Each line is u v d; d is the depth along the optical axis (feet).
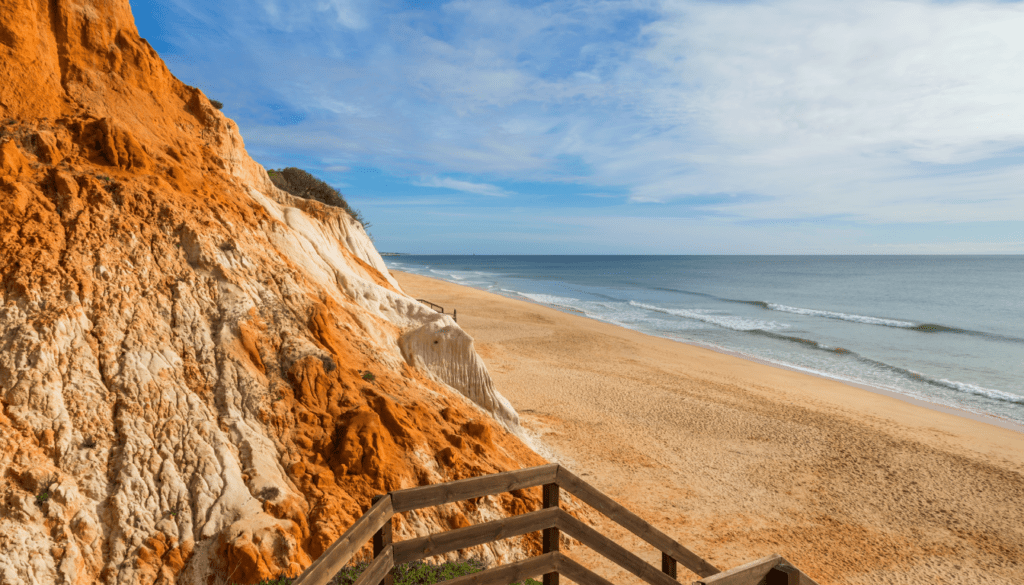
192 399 26.25
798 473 47.73
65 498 20.42
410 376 38.32
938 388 81.71
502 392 66.69
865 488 45.34
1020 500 44.14
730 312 175.22
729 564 33.24
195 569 21.06
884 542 37.17
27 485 20.24
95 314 26.55
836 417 64.18
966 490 45.62
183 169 37.27
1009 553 36.45
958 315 165.27
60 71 35.35
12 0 32.32
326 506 24.40
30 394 22.41
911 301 206.39
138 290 28.81
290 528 22.89
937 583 32.94
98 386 24.38
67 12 35.65
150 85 40.06
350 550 10.16
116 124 34.06
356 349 36.37
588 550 33.37
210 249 32.99
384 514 11.69
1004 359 102.73
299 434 27.45
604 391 69.82
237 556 21.12
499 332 110.63
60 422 22.41
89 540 20.21
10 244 26.61
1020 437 59.21
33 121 32.40
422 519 27.81
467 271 454.40
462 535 13.03
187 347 28.32
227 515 22.71
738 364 93.35
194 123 43.04
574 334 112.88
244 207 39.40
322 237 49.93
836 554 35.42
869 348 112.78
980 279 321.73
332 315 37.19
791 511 40.83
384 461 27.76
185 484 23.27
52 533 19.71
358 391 31.63
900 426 61.72
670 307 189.37
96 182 31.12
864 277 353.72
